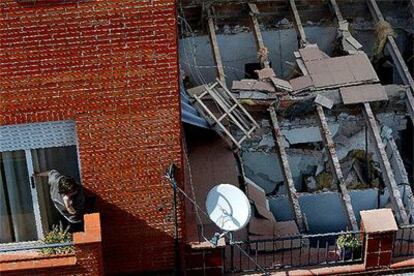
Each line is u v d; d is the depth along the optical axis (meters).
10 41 16.52
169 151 18.42
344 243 20.66
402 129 29.17
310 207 27.81
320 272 20.52
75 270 18.08
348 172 29.58
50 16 16.36
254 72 29.98
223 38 30.59
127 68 17.23
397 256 20.88
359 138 29.14
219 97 25.83
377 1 31.70
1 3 16.05
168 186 18.88
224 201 18.77
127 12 16.56
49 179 18.14
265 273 20.58
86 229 17.67
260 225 23.53
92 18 16.53
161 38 16.97
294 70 28.66
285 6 31.06
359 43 30.34
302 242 22.36
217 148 25.42
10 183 18.70
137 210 19.14
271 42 31.34
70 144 18.34
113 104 17.62
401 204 23.94
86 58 16.98
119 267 20.00
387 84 30.83
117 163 18.41
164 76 17.45
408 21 31.42
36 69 16.95
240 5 30.70
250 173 29.06
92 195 18.80
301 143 29.05
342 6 31.50
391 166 27.81
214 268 20.11
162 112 17.89
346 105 27.20
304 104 27.00
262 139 27.89
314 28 31.03
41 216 19.34
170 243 19.73
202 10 30.22
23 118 17.53
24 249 18.08
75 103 17.50
